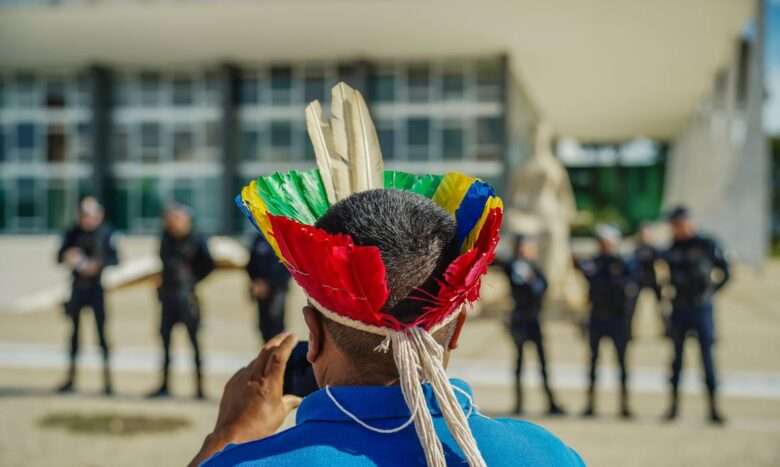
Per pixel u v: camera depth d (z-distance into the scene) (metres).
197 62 28.89
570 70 30.70
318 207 1.31
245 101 29.06
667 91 36.03
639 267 7.76
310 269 1.04
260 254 8.31
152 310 17.83
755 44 24.44
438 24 24.72
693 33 26.23
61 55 28.33
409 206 1.13
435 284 1.09
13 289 22.78
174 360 11.11
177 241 8.20
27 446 6.12
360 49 27.12
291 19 24.59
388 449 1.03
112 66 29.36
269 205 1.24
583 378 10.05
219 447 1.17
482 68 27.58
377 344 1.09
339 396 1.07
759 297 21.25
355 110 1.41
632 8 23.48
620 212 53.84
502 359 11.55
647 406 8.30
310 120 1.39
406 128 28.02
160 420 7.14
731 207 33.81
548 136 16.89
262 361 1.22
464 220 1.20
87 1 24.41
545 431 1.14
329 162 1.36
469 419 1.11
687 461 5.90
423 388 1.07
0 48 27.58
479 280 1.12
